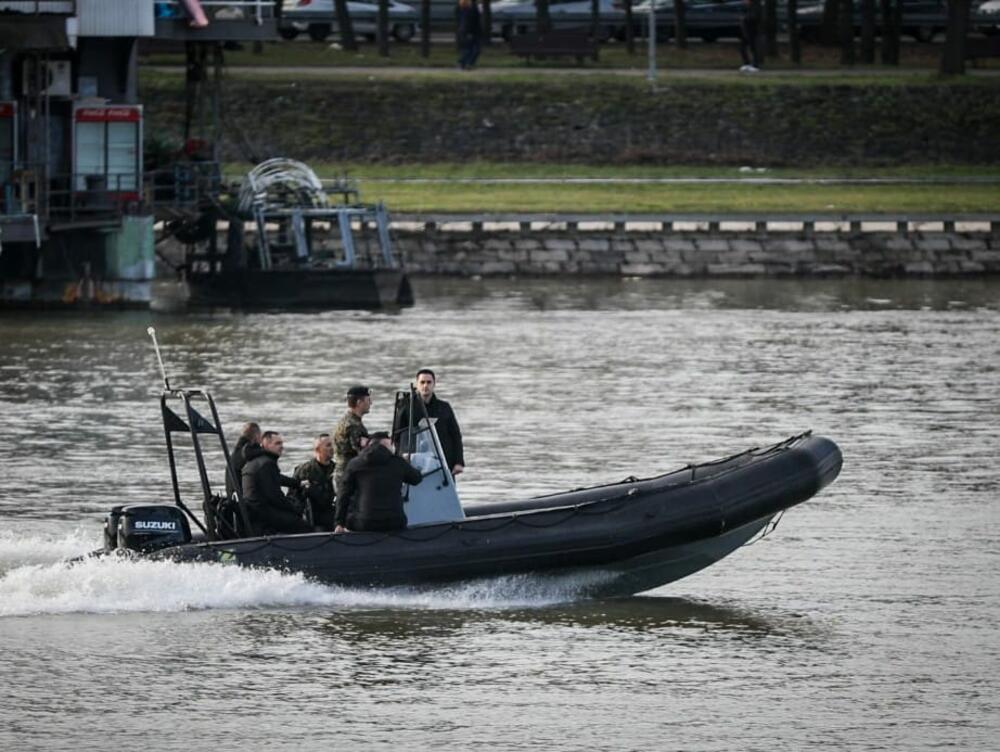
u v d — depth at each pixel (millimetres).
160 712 61281
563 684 64438
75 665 65625
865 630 71500
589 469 104750
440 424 76438
